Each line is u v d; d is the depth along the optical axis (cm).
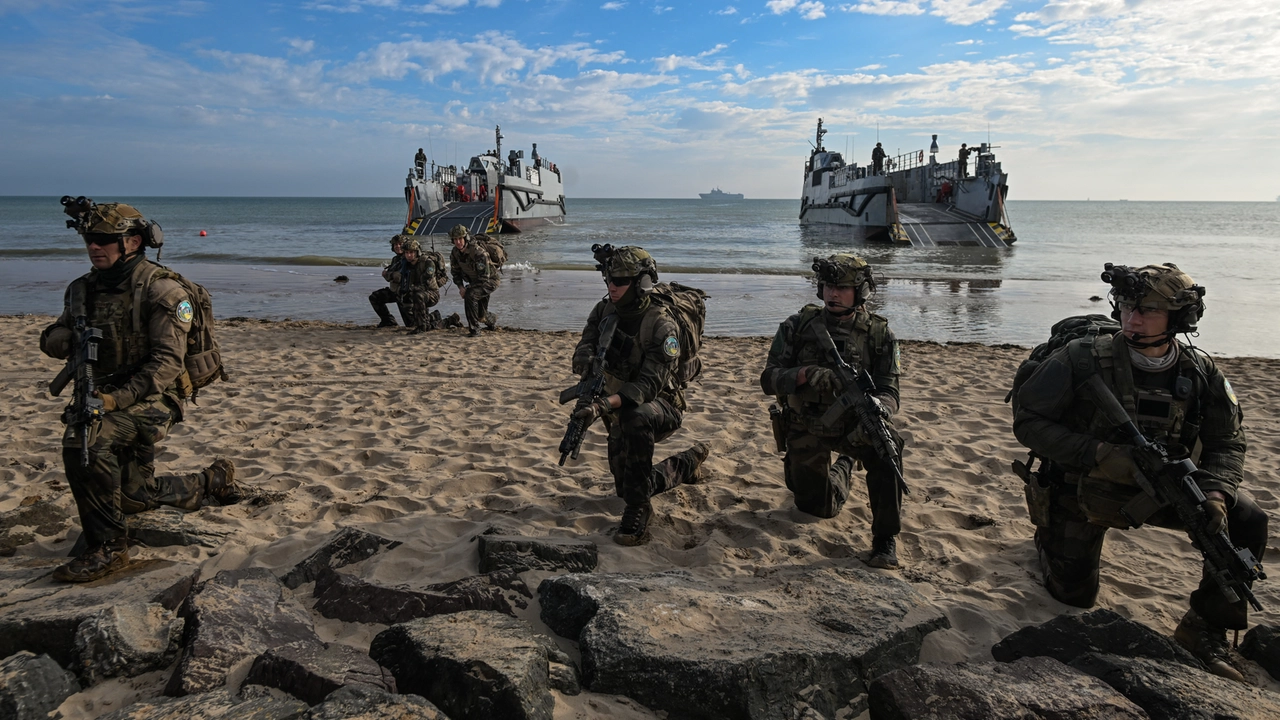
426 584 371
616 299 439
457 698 265
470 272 1252
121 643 297
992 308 1705
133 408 394
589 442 654
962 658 331
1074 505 373
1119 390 346
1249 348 1280
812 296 1888
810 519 489
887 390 434
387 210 15588
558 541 416
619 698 287
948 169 4659
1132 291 333
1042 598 390
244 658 299
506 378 923
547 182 6156
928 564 435
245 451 616
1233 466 335
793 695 280
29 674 271
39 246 3400
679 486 543
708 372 962
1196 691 273
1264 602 388
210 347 431
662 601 330
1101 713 261
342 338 1195
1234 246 4053
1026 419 369
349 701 247
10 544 432
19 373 912
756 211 15275
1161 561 439
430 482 548
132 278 389
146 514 449
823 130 5825
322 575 381
